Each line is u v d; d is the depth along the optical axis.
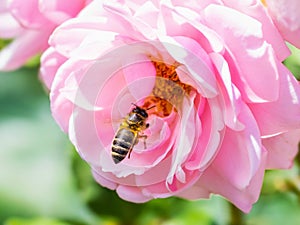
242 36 0.21
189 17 0.21
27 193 0.37
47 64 0.24
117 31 0.22
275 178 0.28
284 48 0.22
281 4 0.21
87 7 0.22
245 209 0.22
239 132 0.22
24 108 0.38
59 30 0.22
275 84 0.21
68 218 0.31
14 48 0.27
